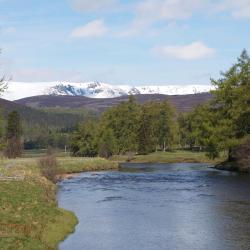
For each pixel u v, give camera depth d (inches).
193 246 967.0
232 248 947.3
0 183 1545.3
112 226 1173.7
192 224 1190.9
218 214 1330.0
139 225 1187.9
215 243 989.8
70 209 1446.9
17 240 832.3
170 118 6151.6
